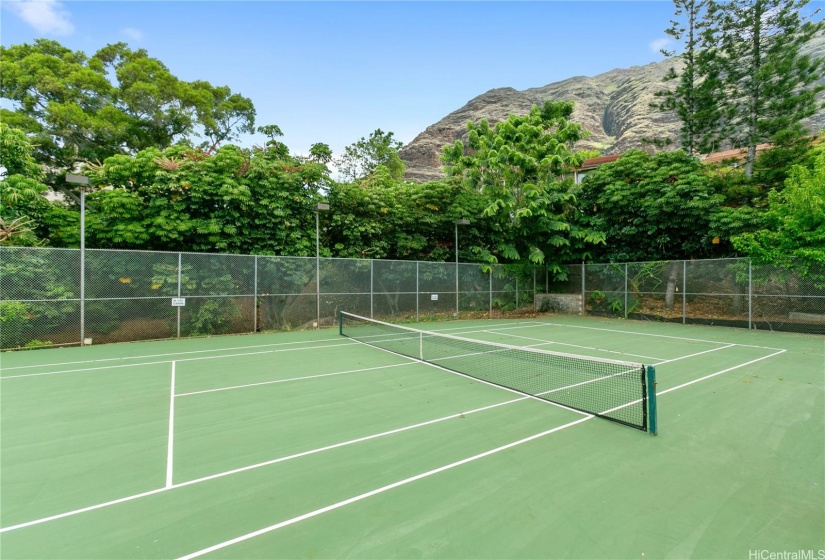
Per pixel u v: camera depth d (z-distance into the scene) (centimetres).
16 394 594
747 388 625
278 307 1285
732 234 1456
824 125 2866
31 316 953
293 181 1446
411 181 2006
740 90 1766
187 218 1248
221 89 2544
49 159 1861
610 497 307
